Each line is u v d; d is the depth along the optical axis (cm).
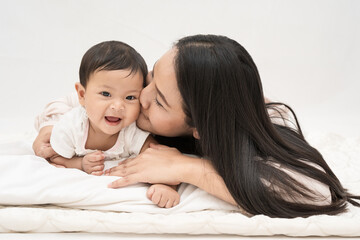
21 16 321
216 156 144
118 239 128
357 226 131
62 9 325
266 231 131
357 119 322
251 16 346
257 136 148
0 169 140
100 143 163
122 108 145
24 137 230
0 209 130
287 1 345
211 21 345
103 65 144
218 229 131
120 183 145
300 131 183
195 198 146
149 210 139
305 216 139
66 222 127
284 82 354
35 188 136
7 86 320
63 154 159
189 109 145
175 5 338
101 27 333
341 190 156
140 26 338
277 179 141
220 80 141
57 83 327
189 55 142
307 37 350
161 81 143
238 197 140
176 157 151
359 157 209
